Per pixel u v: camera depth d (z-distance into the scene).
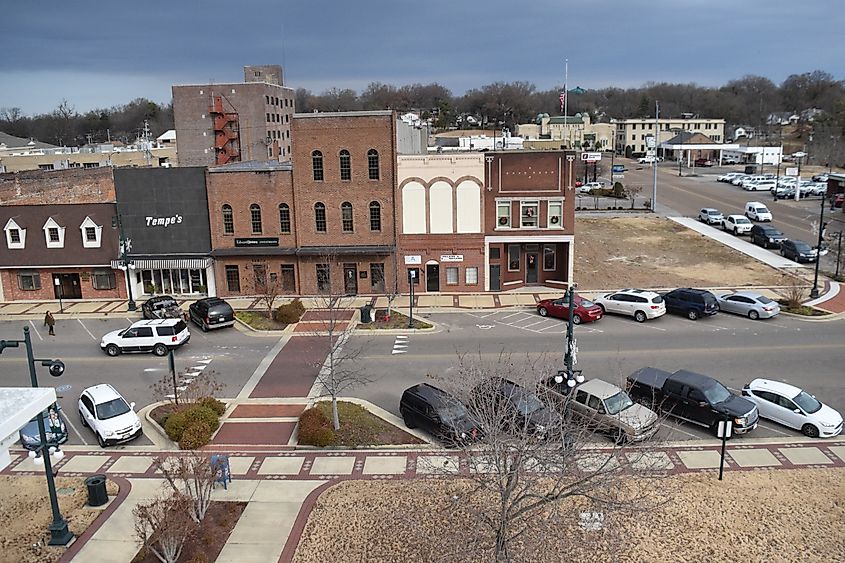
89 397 26.33
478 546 15.73
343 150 44.81
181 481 21.89
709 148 144.88
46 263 47.00
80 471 23.14
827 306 41.31
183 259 46.75
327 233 46.16
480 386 19.70
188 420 25.05
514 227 45.78
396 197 45.19
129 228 46.97
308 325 40.22
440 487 20.66
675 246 60.31
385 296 46.16
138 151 96.06
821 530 18.12
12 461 23.91
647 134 176.25
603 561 16.75
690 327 37.75
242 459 23.53
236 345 37.03
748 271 51.28
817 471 21.56
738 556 17.08
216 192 46.19
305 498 20.72
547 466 17.44
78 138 199.88
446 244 46.00
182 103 109.88
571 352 25.95
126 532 19.28
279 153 120.56
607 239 63.41
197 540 18.48
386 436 24.95
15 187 50.22
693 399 24.92
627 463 16.25
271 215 46.16
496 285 46.84
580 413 23.73
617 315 40.66
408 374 31.47
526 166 44.88
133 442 25.36
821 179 96.56
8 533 19.33
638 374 27.38
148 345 35.31
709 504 19.47
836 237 57.59
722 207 81.31
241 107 110.75
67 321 42.72
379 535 18.33
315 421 24.94
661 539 17.77
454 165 44.88
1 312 45.00
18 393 16.19
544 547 16.17
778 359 32.03
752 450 23.20
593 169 123.94
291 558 17.61
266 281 46.69
